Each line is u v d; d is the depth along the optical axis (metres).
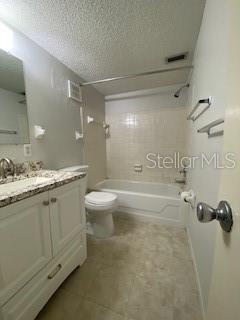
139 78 2.26
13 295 0.81
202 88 1.22
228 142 0.42
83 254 1.42
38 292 0.96
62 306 1.07
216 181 0.82
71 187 1.24
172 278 1.29
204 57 1.16
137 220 2.27
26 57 1.39
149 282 1.25
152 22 1.26
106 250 1.63
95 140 2.68
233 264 0.36
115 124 3.00
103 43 1.51
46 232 1.01
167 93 2.60
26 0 1.05
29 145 1.43
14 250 0.81
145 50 1.62
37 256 0.95
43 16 1.18
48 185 1.00
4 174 1.17
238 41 0.37
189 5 1.12
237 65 0.37
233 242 0.36
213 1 0.92
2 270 0.76
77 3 1.09
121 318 1.00
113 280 1.27
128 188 2.95
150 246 1.69
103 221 1.85
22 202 0.84
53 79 1.71
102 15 1.19
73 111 2.08
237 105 0.37
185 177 2.43
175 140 2.64
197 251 1.28
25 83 1.38
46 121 1.62
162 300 1.11
